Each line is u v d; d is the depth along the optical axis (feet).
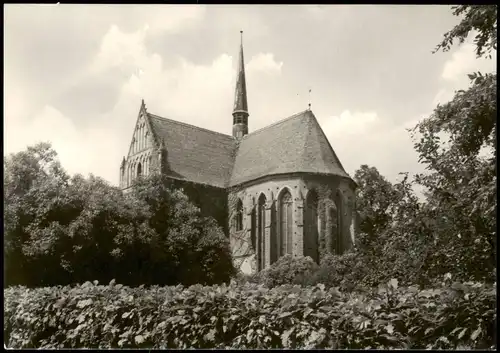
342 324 32.14
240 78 325.01
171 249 178.50
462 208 47.85
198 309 40.57
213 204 267.39
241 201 264.11
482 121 47.83
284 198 242.37
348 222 234.79
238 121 318.04
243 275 216.13
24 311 59.21
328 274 160.66
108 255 159.53
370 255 58.95
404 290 33.04
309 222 232.94
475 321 29.53
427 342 30.55
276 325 35.55
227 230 265.54
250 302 37.52
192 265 183.32
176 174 261.24
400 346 30.27
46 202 154.40
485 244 47.29
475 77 48.55
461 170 48.67
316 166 239.09
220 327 39.09
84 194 164.14
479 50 50.52
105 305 49.55
